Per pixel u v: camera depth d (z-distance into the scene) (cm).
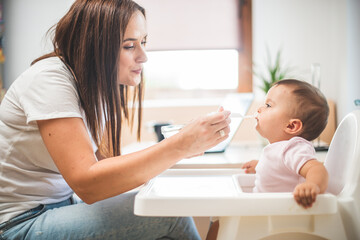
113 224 79
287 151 85
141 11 100
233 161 125
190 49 239
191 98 246
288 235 68
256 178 94
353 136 79
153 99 248
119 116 93
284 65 211
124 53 91
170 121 206
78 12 88
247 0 235
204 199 64
